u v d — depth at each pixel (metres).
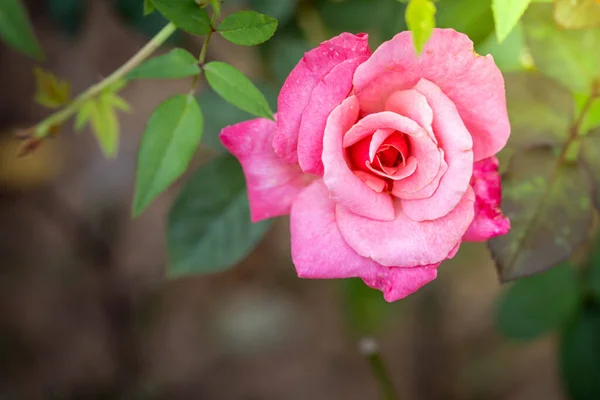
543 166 0.53
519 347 1.05
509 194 0.53
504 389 1.05
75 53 1.10
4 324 1.09
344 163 0.48
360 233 0.49
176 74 0.50
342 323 1.12
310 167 0.49
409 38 0.47
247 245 0.57
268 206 0.51
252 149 0.50
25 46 0.53
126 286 1.12
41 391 1.07
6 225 1.13
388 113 0.48
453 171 0.48
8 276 1.11
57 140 1.15
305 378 1.11
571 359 0.65
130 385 1.08
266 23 0.49
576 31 0.53
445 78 0.48
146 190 0.50
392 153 0.50
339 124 0.48
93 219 1.13
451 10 0.53
